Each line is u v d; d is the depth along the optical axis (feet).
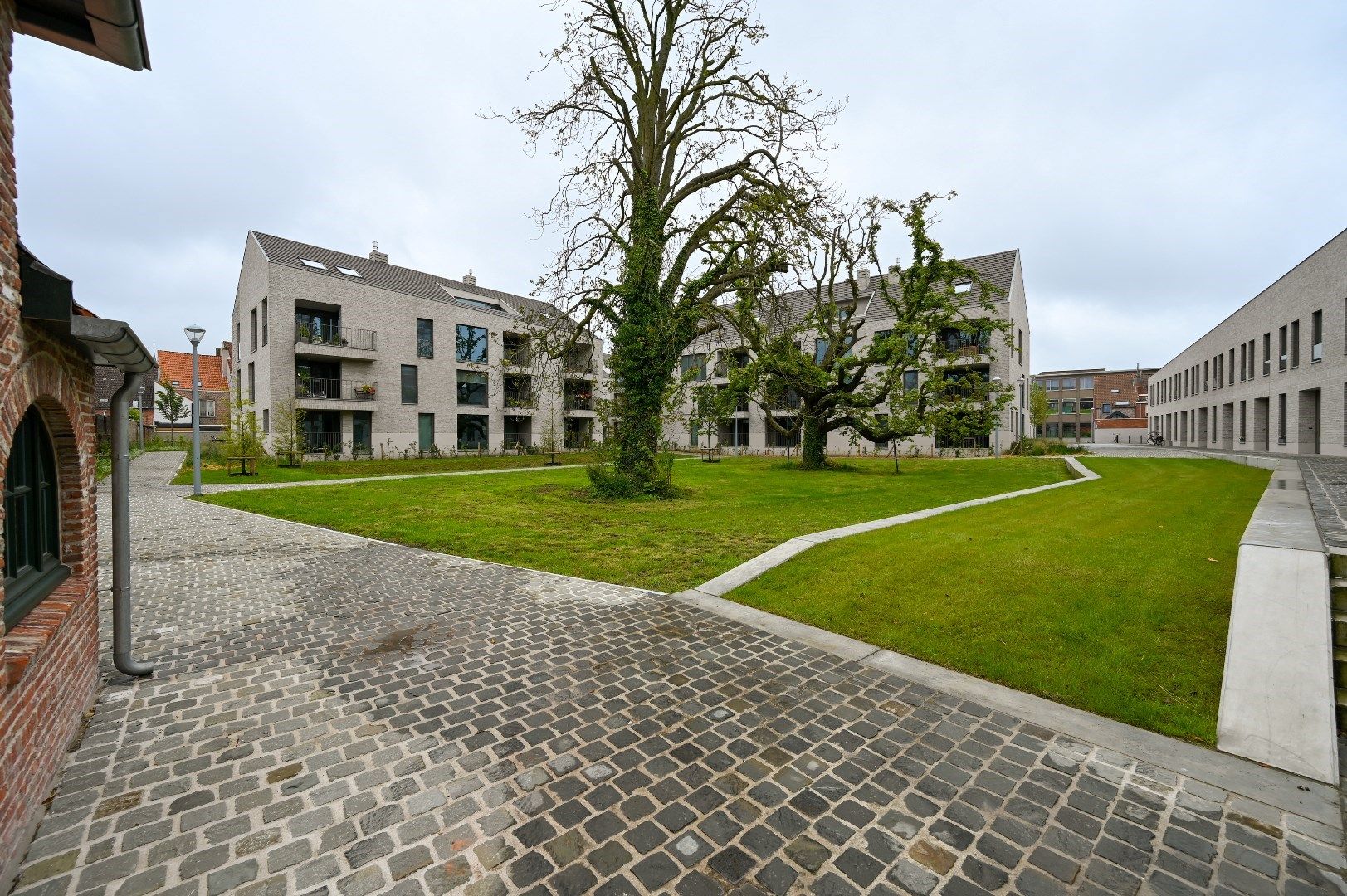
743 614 19.04
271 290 82.69
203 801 9.41
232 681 14.01
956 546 24.38
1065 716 12.28
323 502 46.32
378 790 9.76
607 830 8.78
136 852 8.25
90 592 12.78
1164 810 9.22
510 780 10.05
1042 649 15.03
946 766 10.48
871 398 65.31
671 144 47.44
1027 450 102.89
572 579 23.39
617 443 47.80
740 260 48.91
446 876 7.84
